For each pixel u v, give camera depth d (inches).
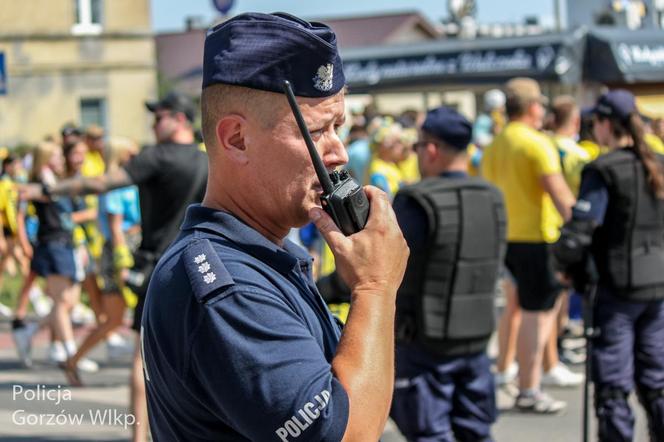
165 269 104.4
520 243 357.4
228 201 108.3
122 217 388.8
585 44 772.6
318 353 99.3
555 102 416.8
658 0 919.7
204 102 107.4
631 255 261.7
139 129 1542.8
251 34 103.9
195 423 101.8
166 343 101.1
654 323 267.0
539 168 349.4
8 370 446.0
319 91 104.7
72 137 445.1
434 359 234.8
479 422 239.0
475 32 1268.5
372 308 102.0
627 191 260.4
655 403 266.1
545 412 365.4
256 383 95.8
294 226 108.6
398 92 887.7
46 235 428.1
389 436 336.8
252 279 101.0
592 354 263.1
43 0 1497.3
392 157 467.5
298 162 104.8
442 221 231.3
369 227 104.5
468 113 1969.7
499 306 541.3
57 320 431.8
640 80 759.1
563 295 448.5
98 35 1521.9
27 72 1496.1
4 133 1487.5
